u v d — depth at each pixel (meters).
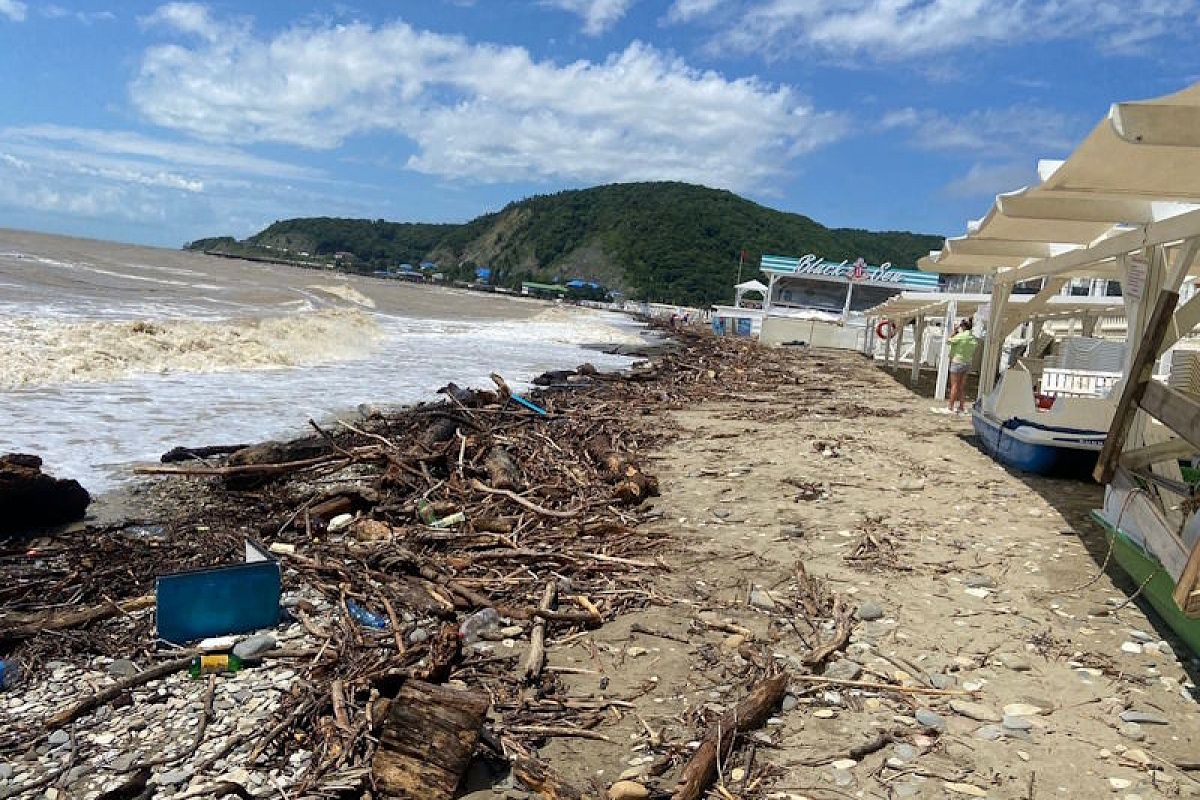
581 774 4.16
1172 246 8.13
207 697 4.68
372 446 11.44
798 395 22.08
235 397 16.09
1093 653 5.62
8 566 7.00
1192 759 4.36
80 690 4.81
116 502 9.12
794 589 6.79
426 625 5.96
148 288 43.97
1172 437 7.63
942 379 21.14
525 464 11.34
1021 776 4.19
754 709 4.63
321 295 58.28
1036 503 9.76
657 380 24.61
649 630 5.93
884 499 9.88
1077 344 14.66
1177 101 5.34
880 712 4.84
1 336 17.70
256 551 6.18
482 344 36.44
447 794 3.85
